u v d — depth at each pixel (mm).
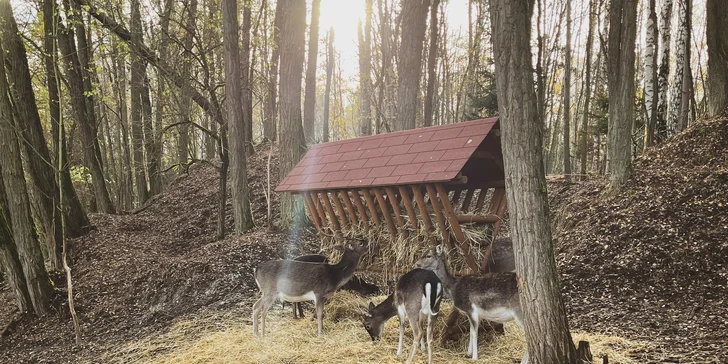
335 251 8617
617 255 10102
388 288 9516
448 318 7055
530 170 5359
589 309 8664
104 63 23453
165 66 14508
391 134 8242
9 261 11375
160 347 8367
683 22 16062
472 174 8203
